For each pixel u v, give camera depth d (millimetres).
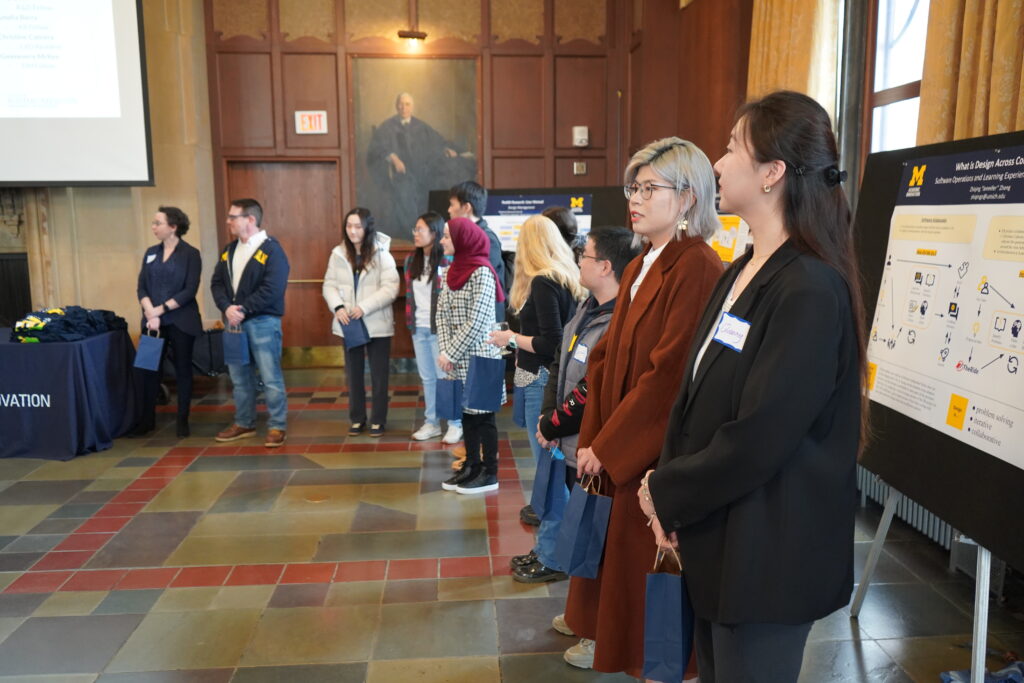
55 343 4637
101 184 6055
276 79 6992
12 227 6363
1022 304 1910
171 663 2463
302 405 5969
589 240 2363
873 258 2629
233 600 2879
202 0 6844
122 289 6496
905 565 3100
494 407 3650
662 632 1505
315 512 3756
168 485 4164
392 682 2348
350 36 7012
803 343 1243
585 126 7199
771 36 4297
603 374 2059
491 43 7090
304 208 7262
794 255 1328
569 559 1983
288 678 2375
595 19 7102
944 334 2205
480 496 3965
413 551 3303
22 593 2947
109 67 5953
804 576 1308
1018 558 1852
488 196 5551
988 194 2088
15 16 5836
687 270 1815
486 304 3654
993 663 2404
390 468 4430
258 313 4785
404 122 7145
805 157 1315
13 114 5910
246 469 4422
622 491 1878
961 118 2877
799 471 1301
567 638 2602
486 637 2607
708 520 1385
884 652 2480
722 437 1293
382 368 5074
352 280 5027
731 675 1376
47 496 4008
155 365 4891
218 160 7055
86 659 2488
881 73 3912
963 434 2086
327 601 2865
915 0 3609
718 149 5309
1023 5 2574
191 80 6625
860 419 1356
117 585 3008
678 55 6219
